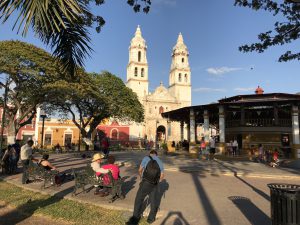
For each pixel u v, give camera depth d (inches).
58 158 866.1
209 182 452.8
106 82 1486.2
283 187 203.5
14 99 976.9
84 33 263.4
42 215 251.3
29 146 430.3
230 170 581.3
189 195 348.5
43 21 181.5
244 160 850.8
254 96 1086.4
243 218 253.4
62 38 263.4
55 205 280.8
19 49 867.4
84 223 231.0
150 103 2839.6
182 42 3245.6
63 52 273.1
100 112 1477.6
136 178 472.7
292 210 191.2
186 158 921.5
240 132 1095.0
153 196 247.8
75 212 256.4
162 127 2824.8
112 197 301.4
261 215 263.0
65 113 1481.3
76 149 1595.7
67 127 2269.9
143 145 2314.2
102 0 338.0
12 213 258.4
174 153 1107.3
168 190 380.5
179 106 2945.4
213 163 743.1
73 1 185.5
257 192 374.3
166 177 501.7
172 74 3228.3
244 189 395.5
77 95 1045.2
